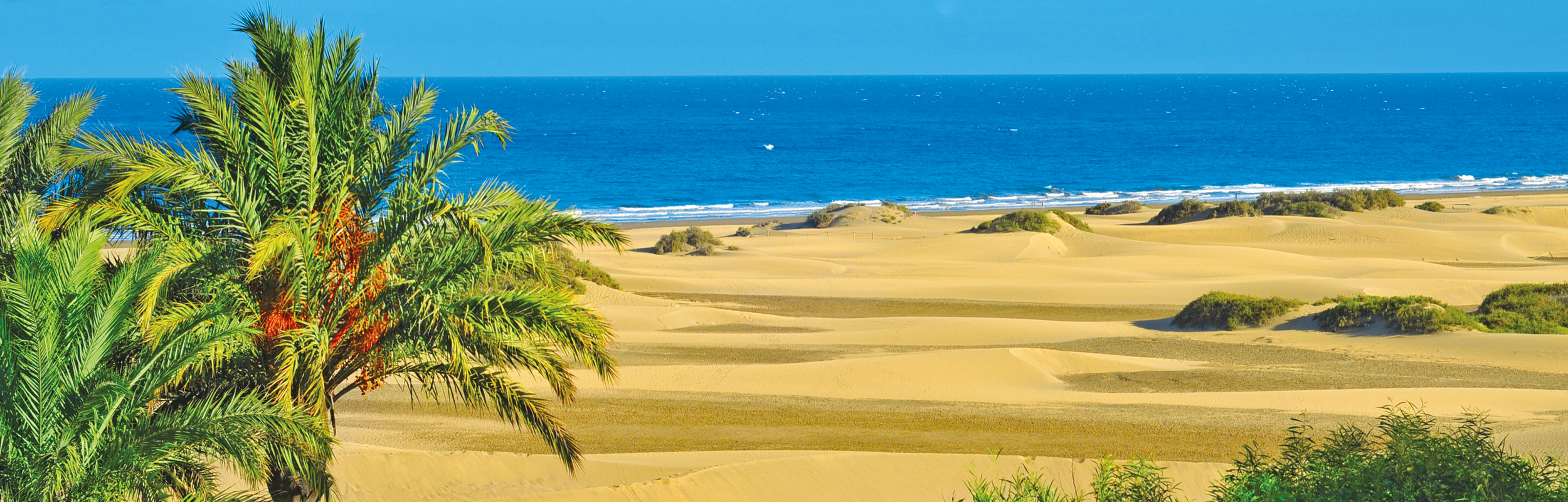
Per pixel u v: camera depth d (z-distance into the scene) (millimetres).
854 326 31625
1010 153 126562
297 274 9258
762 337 29234
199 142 9844
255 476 7984
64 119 10844
